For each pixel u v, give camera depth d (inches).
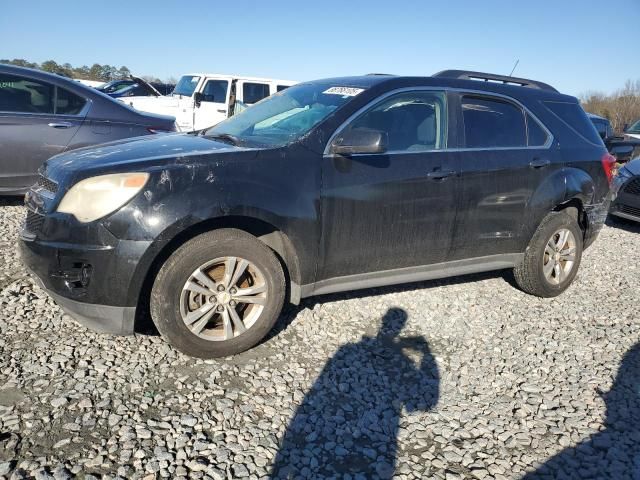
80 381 110.8
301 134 133.9
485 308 171.6
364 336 145.1
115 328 114.7
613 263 235.0
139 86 664.4
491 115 166.7
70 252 110.3
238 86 514.3
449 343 146.1
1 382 107.9
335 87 155.6
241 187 119.4
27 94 221.8
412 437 104.5
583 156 184.4
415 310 164.6
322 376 123.3
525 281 180.1
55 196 115.2
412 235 147.9
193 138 146.9
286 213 125.0
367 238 140.2
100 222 109.2
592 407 119.3
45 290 117.3
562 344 150.0
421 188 145.9
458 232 156.8
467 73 173.5
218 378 117.7
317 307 157.9
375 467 95.1
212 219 121.0
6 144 215.2
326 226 132.7
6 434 93.4
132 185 110.5
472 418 112.3
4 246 183.3
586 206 187.6
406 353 138.3
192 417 103.1
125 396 107.5
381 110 145.5
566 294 190.5
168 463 90.3
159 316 116.3
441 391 121.9
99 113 233.6
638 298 191.6
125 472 87.3
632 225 332.8
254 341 128.4
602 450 104.9
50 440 93.0
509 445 104.2
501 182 161.8
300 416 107.4
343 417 108.7
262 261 124.9
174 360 122.6
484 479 94.3
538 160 170.4
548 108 181.9
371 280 147.3
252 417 105.5
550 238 176.9
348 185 134.4
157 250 111.6
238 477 89.0
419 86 153.8
